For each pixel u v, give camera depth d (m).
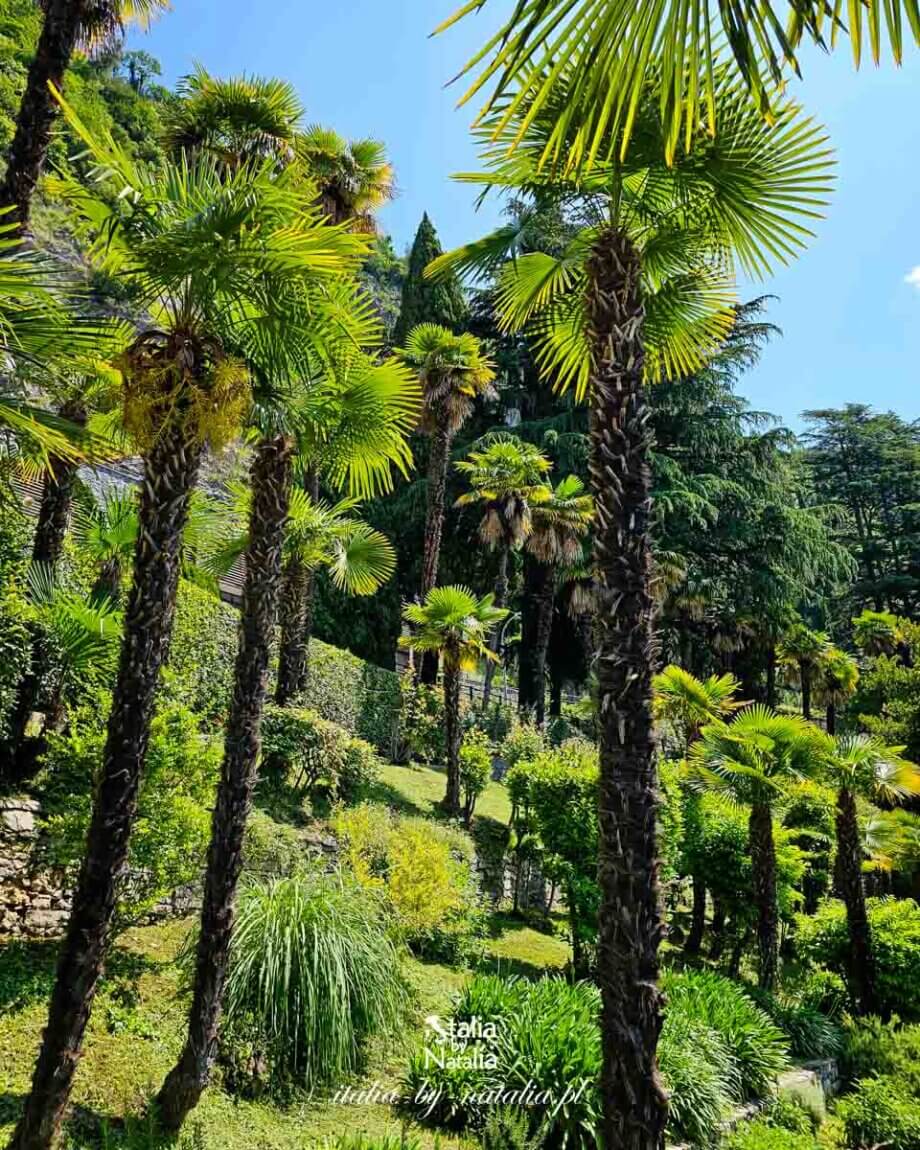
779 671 30.06
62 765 5.88
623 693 3.55
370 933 6.06
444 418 17.44
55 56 5.89
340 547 11.51
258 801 9.17
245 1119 4.54
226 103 10.48
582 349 5.67
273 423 4.59
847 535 39.19
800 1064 8.46
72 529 8.49
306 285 3.87
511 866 11.95
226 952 4.38
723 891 11.46
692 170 4.25
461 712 15.88
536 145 4.15
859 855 11.30
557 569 22.14
